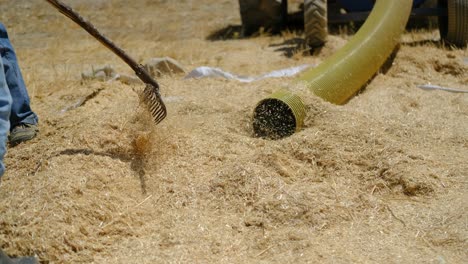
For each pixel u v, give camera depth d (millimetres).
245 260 5645
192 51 8992
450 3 8352
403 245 5707
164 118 6477
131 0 12352
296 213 5867
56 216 5801
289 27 9719
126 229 5840
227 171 6117
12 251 5676
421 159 6266
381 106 7129
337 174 6203
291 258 5633
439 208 5938
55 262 5656
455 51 8312
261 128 6668
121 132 6422
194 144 6391
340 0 9344
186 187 6086
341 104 7102
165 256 5672
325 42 8461
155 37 9961
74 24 11023
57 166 6133
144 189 6090
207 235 5793
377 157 6266
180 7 11883
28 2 12219
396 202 6020
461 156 6406
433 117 6988
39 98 7660
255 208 5926
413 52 8211
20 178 6152
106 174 6102
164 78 7922
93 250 5719
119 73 8109
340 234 5781
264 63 8383
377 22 7695
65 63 8773
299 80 6957
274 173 6137
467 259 5609
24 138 6570
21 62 8938
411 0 8234
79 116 6832
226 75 7945
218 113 6965
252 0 9609
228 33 10023
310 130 6512
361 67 7277
